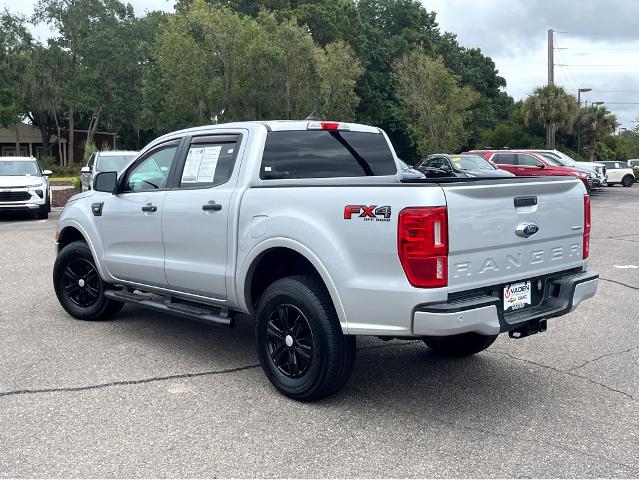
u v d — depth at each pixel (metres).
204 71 39.00
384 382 5.20
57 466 3.75
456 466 3.78
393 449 4.00
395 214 4.12
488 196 4.32
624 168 39.81
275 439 4.13
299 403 4.74
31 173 18.67
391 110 63.19
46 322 6.95
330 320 4.50
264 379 5.24
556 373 5.43
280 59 40.25
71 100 54.88
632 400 4.83
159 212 5.79
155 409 4.60
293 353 4.77
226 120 41.25
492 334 4.29
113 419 4.41
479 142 65.38
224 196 5.20
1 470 3.70
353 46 62.44
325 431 4.26
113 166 17.86
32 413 4.50
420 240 4.04
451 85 50.38
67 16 55.59
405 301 4.12
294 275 4.82
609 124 55.25
